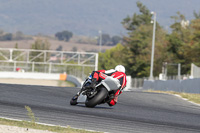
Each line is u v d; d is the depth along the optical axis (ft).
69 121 103.86
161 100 186.91
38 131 86.48
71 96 168.66
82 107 130.93
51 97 157.38
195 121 121.90
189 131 104.12
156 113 133.90
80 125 100.12
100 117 113.39
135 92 228.02
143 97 195.31
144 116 123.54
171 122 115.85
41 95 161.27
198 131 105.29
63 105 132.77
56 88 202.08
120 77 130.52
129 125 105.19
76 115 113.29
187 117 129.70
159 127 106.11
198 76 377.71
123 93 207.82
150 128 103.55
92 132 91.86
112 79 125.49
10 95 150.51
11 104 125.90
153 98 194.08
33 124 93.97
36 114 110.22
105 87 127.65
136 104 159.84
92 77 129.29
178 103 177.68
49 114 111.75
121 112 128.26
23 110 115.75
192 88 286.25
